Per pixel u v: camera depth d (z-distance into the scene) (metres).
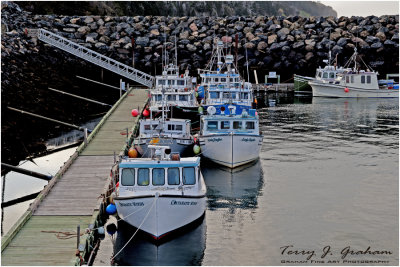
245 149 32.06
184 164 22.09
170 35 85.12
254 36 84.94
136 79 68.38
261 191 27.70
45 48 76.19
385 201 25.91
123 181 21.92
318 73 73.31
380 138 41.19
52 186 24.92
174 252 20.36
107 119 42.41
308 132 44.12
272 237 21.61
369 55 84.75
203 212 23.16
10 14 80.19
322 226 22.72
